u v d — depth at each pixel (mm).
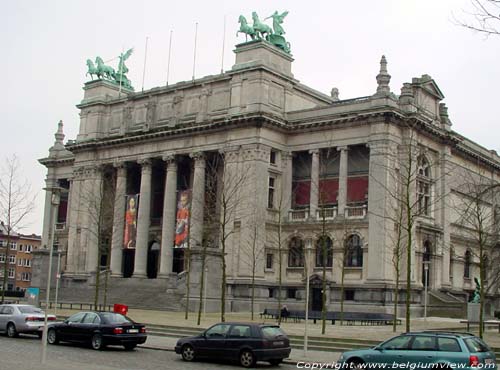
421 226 74000
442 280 77562
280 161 79250
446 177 79375
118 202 89562
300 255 76875
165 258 83750
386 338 41375
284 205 78625
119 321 36906
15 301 82688
